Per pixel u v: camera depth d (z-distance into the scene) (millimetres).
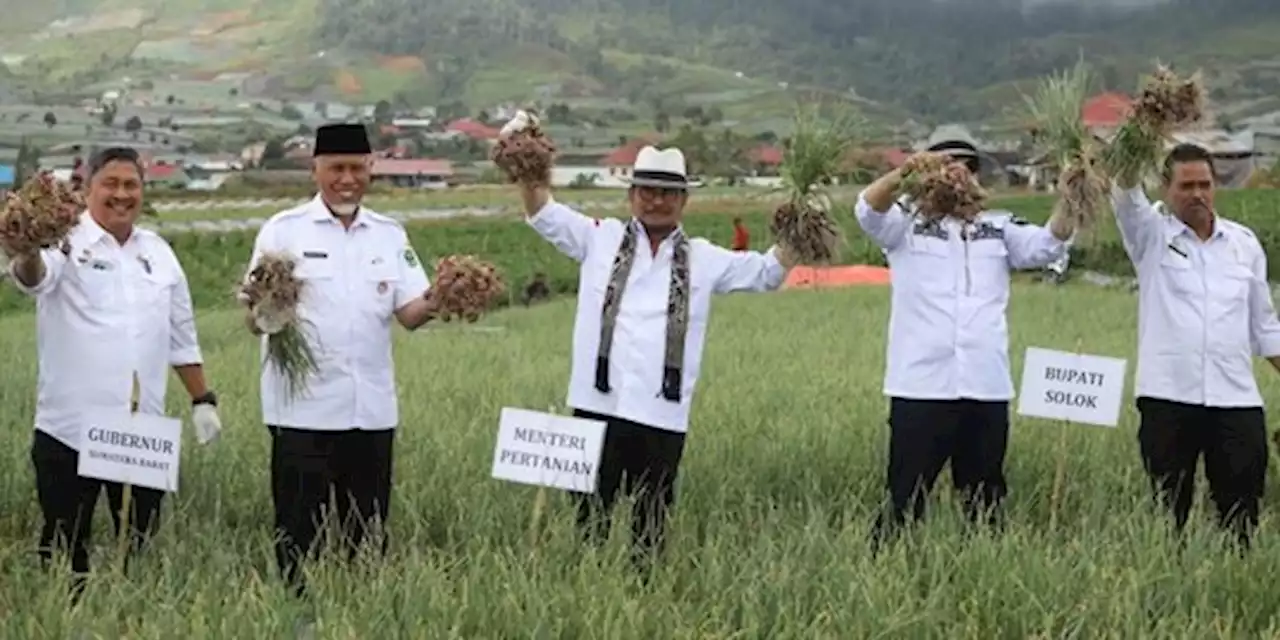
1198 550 7012
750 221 58969
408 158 132750
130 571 6953
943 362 8094
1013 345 18078
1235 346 8164
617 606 6152
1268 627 6328
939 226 8164
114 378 7363
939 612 6148
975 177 8047
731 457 9648
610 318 7574
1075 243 8125
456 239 58562
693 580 6711
